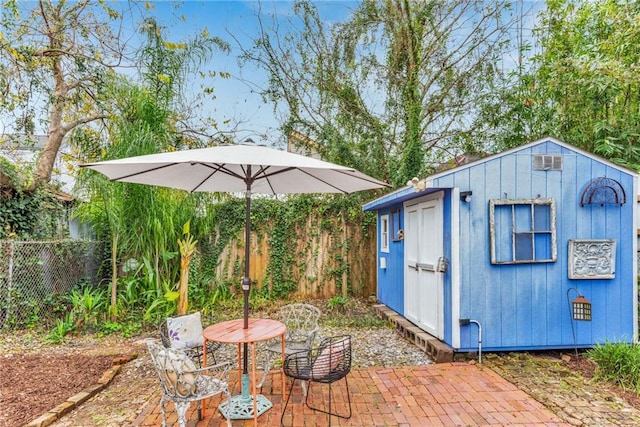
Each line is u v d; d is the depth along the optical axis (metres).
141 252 6.15
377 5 8.14
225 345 4.71
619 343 3.59
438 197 4.34
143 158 2.56
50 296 5.77
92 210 6.21
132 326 5.37
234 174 3.07
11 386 3.45
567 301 4.05
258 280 7.58
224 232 7.57
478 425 2.64
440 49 8.12
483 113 7.87
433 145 8.52
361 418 2.75
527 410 2.86
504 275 4.03
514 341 4.02
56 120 7.25
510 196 4.04
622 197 4.11
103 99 6.76
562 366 3.79
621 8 5.48
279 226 7.68
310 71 8.42
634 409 2.86
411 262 5.20
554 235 4.02
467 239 4.01
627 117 5.75
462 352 4.12
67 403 2.98
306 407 2.92
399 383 3.39
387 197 5.34
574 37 6.45
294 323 3.93
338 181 3.55
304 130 8.51
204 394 2.36
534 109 7.21
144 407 2.99
